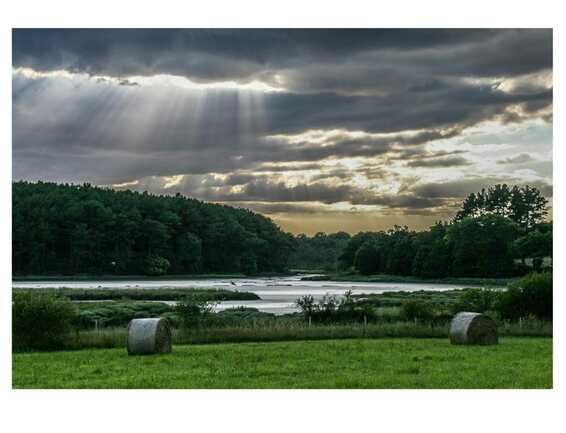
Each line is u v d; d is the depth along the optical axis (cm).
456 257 14900
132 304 6009
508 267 14262
